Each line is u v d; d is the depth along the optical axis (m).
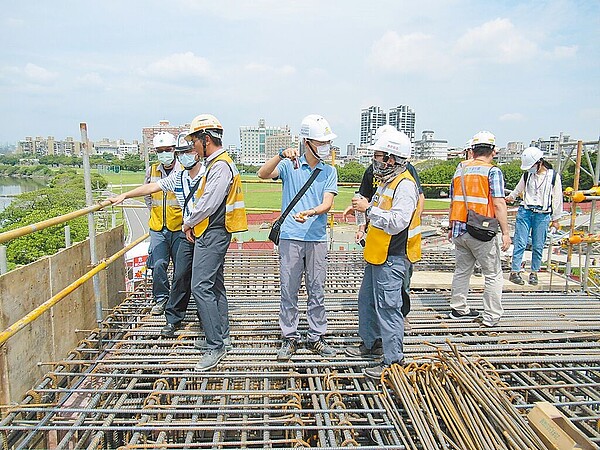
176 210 4.79
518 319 4.87
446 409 3.05
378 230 3.46
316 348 3.88
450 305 5.00
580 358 3.87
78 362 3.67
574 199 5.75
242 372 3.55
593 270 8.28
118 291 5.86
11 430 2.84
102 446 3.39
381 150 3.39
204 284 3.67
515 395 3.29
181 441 3.48
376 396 3.26
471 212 4.46
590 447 2.52
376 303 3.55
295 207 3.74
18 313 3.39
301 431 2.96
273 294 5.56
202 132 3.60
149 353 3.92
